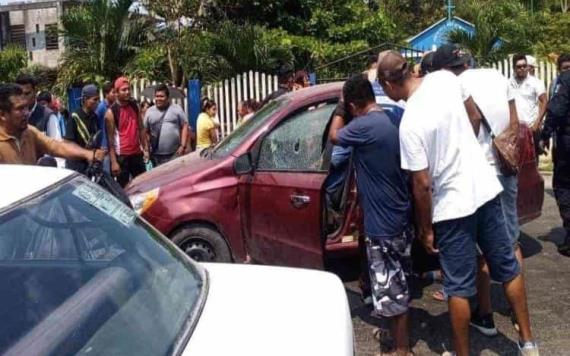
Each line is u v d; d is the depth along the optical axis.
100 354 2.07
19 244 2.24
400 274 4.53
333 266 6.72
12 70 21.28
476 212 4.27
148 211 5.85
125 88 8.60
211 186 5.88
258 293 2.74
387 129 4.40
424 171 4.17
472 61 5.43
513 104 4.95
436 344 5.04
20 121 4.62
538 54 18.09
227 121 13.86
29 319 2.05
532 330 5.20
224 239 5.91
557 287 6.05
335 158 5.55
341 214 5.77
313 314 2.60
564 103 6.54
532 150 6.39
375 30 19.58
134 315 2.30
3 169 2.76
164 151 9.34
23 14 35.28
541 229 7.88
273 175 5.74
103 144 8.50
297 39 17.81
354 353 2.64
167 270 2.70
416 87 4.43
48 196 2.53
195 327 2.41
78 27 16.11
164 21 17.09
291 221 5.64
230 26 16.61
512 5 21.19
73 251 2.42
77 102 12.57
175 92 12.90
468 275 4.29
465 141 4.22
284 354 2.28
